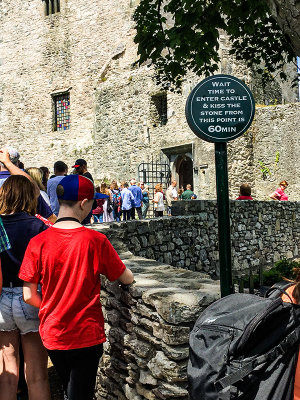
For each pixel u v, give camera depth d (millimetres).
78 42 20391
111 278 2631
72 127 20531
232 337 1633
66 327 2393
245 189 9984
